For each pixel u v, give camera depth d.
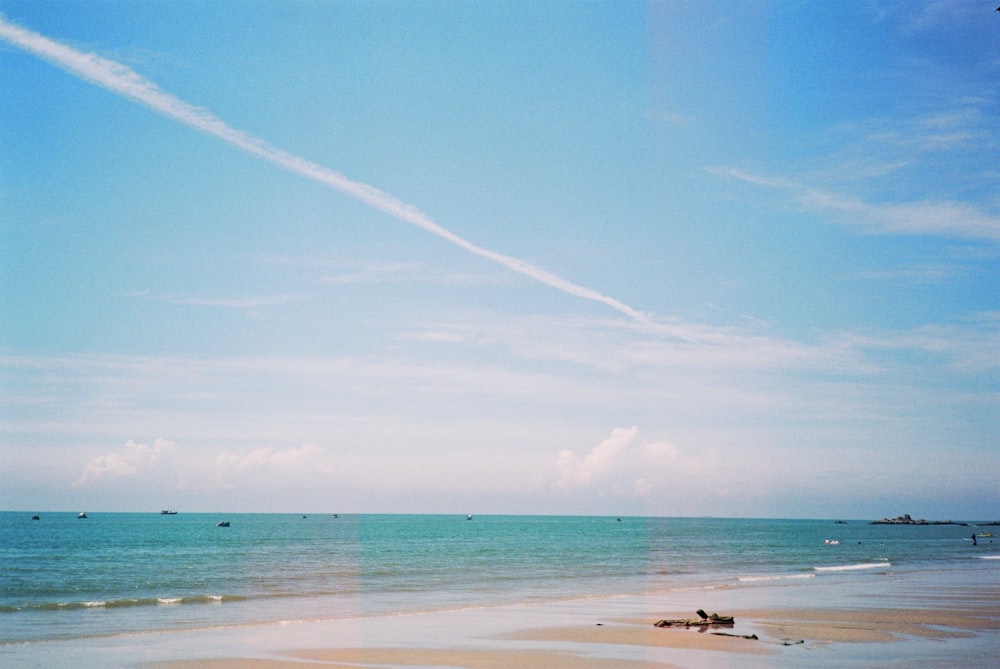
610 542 133.25
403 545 115.12
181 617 33.94
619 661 23.25
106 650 24.92
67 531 152.12
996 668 22.19
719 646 25.91
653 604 39.38
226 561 73.25
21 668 21.83
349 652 24.64
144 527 185.25
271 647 25.58
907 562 80.56
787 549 113.44
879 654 24.34
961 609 36.47
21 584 49.56
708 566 73.38
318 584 51.16
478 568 67.69
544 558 84.62
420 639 27.38
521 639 27.38
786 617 33.47
